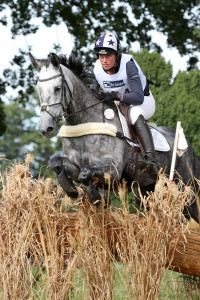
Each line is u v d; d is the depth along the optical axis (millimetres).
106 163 8375
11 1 24688
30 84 25688
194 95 24078
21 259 7949
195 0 25172
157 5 24312
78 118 8617
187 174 10781
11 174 8586
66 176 8359
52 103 7980
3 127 28328
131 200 17938
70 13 24766
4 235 8445
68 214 8672
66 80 8273
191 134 22531
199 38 25562
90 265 7820
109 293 7793
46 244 8461
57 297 7957
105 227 8172
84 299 7941
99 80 9273
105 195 8242
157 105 22984
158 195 7742
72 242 7980
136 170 9219
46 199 8258
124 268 7816
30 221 8109
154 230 7637
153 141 9367
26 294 8070
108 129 8508
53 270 8047
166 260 7934
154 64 23766
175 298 9570
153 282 7551
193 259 8078
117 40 8898
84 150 8539
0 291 8148
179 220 7863
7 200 8273
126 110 9008
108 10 24453
